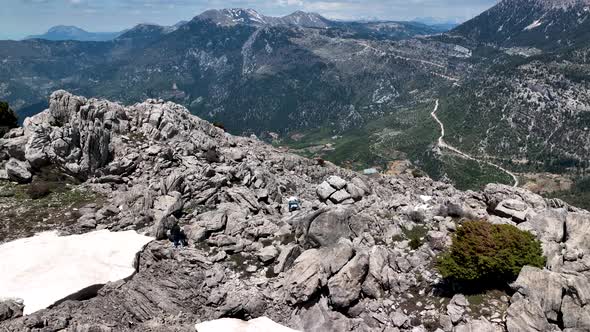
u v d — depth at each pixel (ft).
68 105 175.63
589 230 111.55
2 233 122.52
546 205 142.72
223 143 204.85
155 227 120.78
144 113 185.47
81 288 97.96
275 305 100.22
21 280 100.27
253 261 113.19
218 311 98.17
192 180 147.23
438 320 92.48
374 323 95.20
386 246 115.65
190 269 107.65
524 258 96.37
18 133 169.07
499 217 129.49
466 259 96.94
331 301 98.73
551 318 89.20
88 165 154.51
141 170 154.81
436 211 133.39
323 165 220.64
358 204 139.64
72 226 126.00
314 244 115.65
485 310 91.81
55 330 84.69
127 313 96.58
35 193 142.41
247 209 135.85
